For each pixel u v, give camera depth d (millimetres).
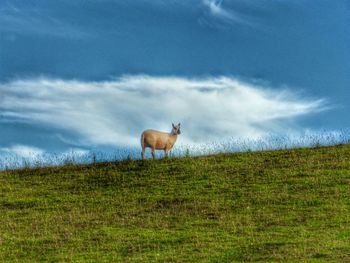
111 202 104625
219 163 123188
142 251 80000
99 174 120750
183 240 83812
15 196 110562
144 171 120250
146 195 107188
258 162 122500
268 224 89250
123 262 75375
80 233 89188
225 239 83312
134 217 95938
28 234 90000
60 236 88250
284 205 97688
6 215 100312
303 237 81875
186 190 108375
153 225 91625
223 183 110562
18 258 79500
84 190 112188
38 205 105125
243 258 74688
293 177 111750
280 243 79812
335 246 76938
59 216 98250
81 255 79438
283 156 125938
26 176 123250
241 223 90312
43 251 82000
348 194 100812
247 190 106188
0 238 87938
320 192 102625
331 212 92688
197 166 121250
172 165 122812
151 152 127125
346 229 84625
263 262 72250
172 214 96562
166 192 107875
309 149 131000
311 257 73375
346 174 111188
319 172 113562
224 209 97625
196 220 93062
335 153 125625
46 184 117125
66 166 128625
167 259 75875
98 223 93875
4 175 124375
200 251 78688
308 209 94875
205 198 103375
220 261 74000
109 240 85312
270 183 109125
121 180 116312
